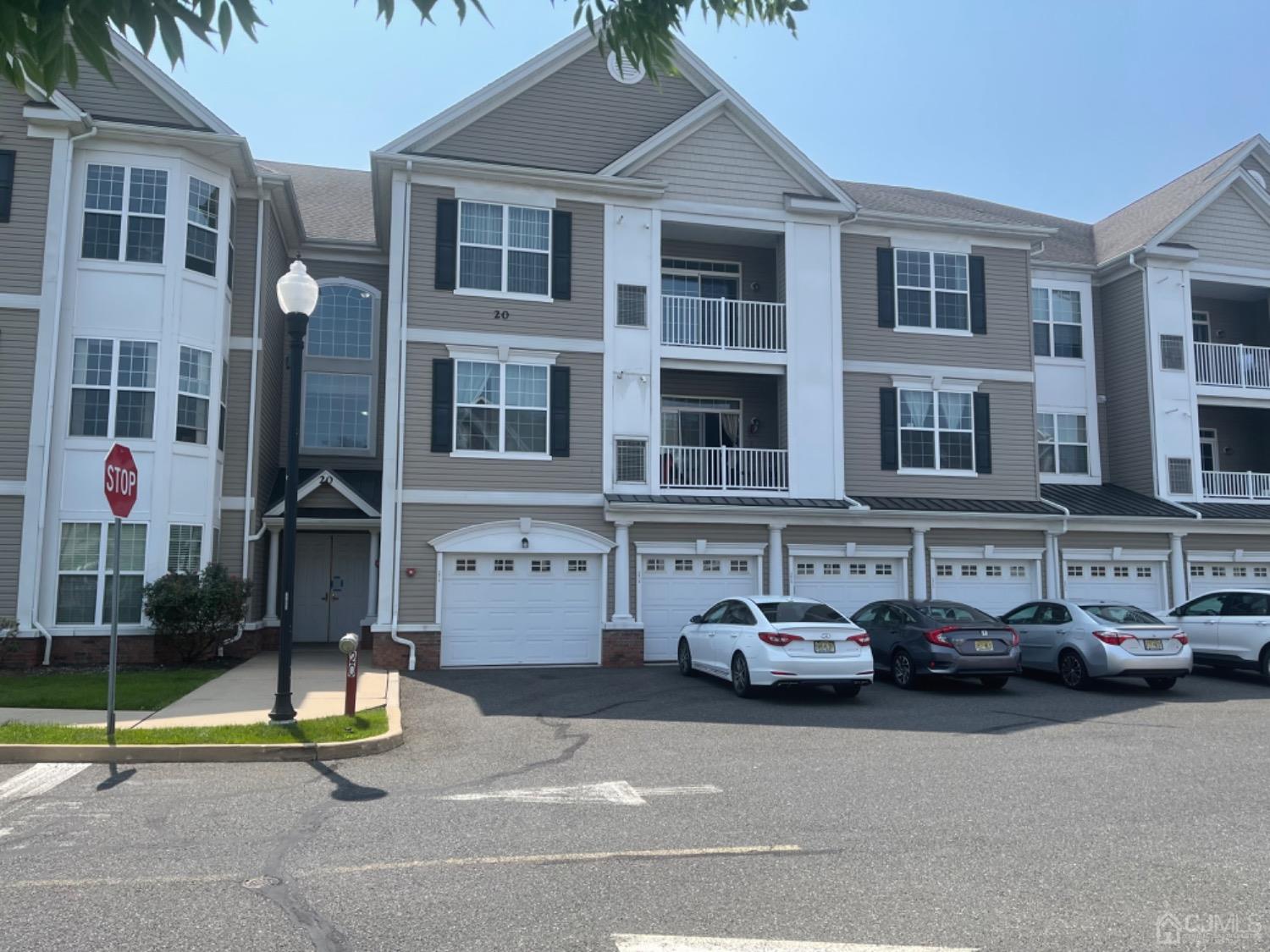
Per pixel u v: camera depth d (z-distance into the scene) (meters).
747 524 18.28
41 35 3.60
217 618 15.33
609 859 5.66
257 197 18.05
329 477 18.59
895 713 11.57
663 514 17.75
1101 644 13.74
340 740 9.13
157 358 15.85
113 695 9.04
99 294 15.67
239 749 8.75
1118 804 7.07
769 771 8.24
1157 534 20.66
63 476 15.34
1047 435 23.19
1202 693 13.67
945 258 20.88
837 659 12.55
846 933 4.49
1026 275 21.28
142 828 6.34
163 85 16.30
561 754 9.02
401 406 16.98
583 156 18.58
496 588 17.03
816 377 19.30
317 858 5.67
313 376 21.23
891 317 20.23
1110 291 23.88
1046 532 19.92
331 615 20.34
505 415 17.50
